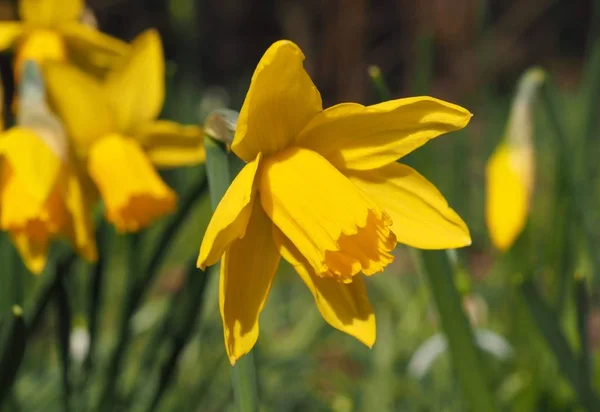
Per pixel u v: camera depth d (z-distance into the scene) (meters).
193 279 0.44
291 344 0.66
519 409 0.48
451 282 0.39
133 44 0.48
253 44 1.95
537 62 2.02
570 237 0.48
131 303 0.45
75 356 0.48
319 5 1.40
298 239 0.34
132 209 0.46
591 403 0.41
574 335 0.47
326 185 0.34
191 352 0.58
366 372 0.62
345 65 1.41
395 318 0.72
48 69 0.47
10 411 0.46
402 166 0.35
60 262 0.43
